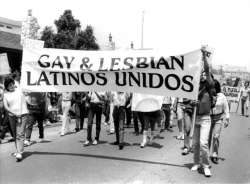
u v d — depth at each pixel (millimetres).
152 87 5895
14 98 6055
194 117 5312
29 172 5266
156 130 10445
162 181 4852
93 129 10500
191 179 4977
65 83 6379
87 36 26609
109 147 7414
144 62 5883
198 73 5434
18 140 6051
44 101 7898
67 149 7129
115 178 4977
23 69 6336
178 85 5664
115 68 6094
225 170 5523
